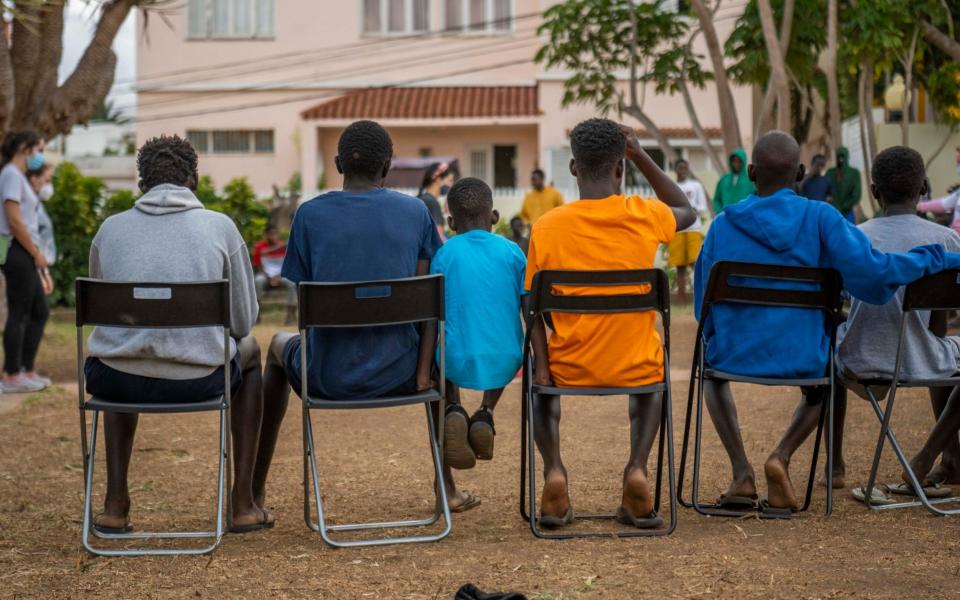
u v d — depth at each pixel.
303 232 4.38
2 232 8.12
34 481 5.51
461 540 4.25
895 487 4.88
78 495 5.21
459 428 4.33
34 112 10.54
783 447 4.49
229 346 4.18
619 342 4.23
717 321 4.50
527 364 4.27
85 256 16.09
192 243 4.28
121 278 4.26
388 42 26.55
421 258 4.52
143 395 4.20
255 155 26.75
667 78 14.84
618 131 4.39
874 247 4.75
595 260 4.29
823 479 5.22
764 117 13.04
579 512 4.71
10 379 8.29
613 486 5.21
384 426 6.95
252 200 17.47
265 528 4.55
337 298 4.07
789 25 12.30
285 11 26.45
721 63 13.20
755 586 3.52
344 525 4.54
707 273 4.64
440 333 4.25
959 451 5.04
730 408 4.61
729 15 22.30
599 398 7.84
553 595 3.47
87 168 30.73
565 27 15.12
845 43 13.59
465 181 4.76
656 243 4.35
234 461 4.53
